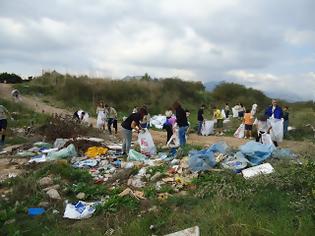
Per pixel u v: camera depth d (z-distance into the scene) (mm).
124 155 12320
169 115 15336
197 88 43156
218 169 9305
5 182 9141
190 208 7355
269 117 15016
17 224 7191
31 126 17156
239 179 8359
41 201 8156
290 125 20922
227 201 7262
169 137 15031
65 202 8172
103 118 19625
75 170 9891
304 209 6566
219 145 10656
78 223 7297
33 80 39406
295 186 7613
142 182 9227
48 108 30141
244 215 6473
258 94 43188
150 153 12289
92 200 8453
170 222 6820
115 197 8016
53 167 9969
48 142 14945
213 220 6449
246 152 9883
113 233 6766
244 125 19281
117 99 34688
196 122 25531
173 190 8391
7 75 44812
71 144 12359
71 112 29234
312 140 17625
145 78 41250
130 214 7414
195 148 12414
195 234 5797
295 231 5840
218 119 22719
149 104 34312
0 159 12203
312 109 34375
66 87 34719
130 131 12375
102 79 36719
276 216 6477
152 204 7719
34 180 8898
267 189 7648
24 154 12523
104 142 14531
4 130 14164
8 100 28109
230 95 42781
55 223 7312
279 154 9898
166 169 9906
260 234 5887
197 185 8531
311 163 8258
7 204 7996
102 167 10852
